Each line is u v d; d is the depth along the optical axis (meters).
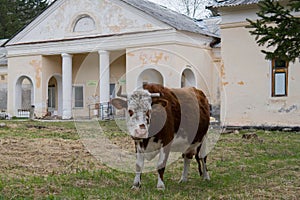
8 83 31.78
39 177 7.93
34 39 30.73
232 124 19.75
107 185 7.36
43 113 30.44
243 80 19.56
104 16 27.70
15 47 31.31
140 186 7.05
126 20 26.59
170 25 23.98
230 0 20.16
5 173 8.38
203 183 7.51
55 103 32.53
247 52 19.45
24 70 31.16
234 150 11.83
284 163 9.70
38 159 10.20
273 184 7.52
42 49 30.38
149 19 25.28
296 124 18.52
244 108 19.55
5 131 17.59
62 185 7.29
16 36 31.28
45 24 30.30
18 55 31.30
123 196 6.45
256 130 18.33
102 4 27.83
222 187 7.25
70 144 13.09
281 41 7.28
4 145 12.68
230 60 19.81
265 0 7.35
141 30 25.45
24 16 60.22
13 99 31.53
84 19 28.83
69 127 20.08
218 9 19.94
